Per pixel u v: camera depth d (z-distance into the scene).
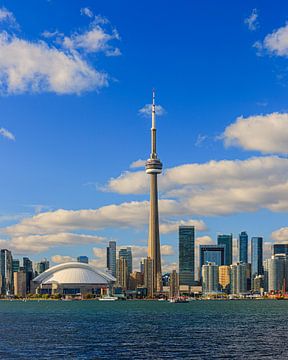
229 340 188.62
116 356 149.25
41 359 144.50
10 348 167.25
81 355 151.38
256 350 161.00
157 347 168.38
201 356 149.25
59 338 197.38
